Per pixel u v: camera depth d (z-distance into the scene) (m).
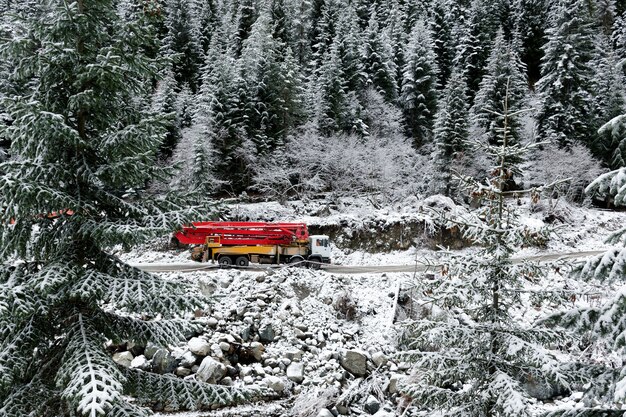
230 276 19.02
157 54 7.58
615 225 34.59
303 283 20.06
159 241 25.44
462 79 39.56
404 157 37.56
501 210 8.31
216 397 7.35
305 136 35.09
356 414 14.30
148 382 7.27
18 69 6.61
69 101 6.54
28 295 6.04
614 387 6.22
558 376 6.83
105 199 7.06
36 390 6.28
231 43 47.47
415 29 48.12
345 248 29.14
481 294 7.91
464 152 35.50
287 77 36.31
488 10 59.66
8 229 6.49
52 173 6.51
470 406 7.84
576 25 39.31
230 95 34.34
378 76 43.59
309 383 15.25
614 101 39.50
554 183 7.74
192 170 28.44
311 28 54.94
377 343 17.95
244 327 16.25
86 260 7.02
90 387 5.48
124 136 6.69
